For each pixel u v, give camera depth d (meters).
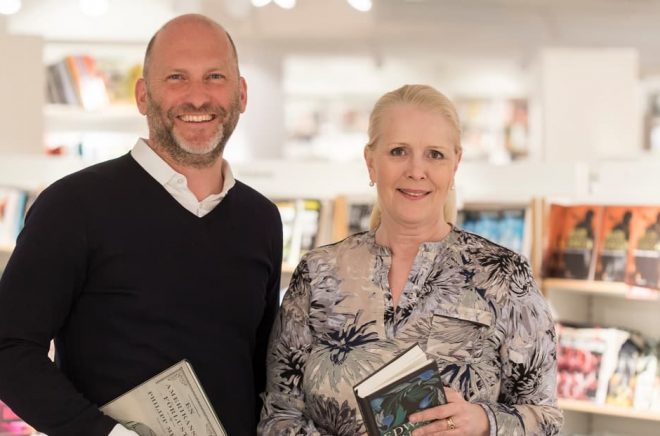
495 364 2.17
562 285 4.08
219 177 2.44
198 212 2.35
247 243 2.42
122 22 8.15
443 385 2.06
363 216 4.47
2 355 2.17
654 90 10.30
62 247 2.22
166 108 2.34
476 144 10.39
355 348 2.18
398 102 2.22
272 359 2.33
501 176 4.59
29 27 8.06
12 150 6.27
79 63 7.06
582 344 4.06
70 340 2.30
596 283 3.97
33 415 2.17
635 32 9.10
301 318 2.28
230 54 2.40
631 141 6.83
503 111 10.42
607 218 4.06
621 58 6.82
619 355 4.00
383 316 2.19
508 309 2.16
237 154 8.59
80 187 2.28
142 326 2.27
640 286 3.81
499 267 2.19
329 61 9.14
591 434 4.41
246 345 2.42
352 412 2.14
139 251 2.28
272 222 2.53
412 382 2.00
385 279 2.22
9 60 6.27
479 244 2.24
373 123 2.26
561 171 4.49
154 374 2.25
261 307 2.46
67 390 2.17
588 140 6.84
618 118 6.83
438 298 2.17
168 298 2.28
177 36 2.36
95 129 7.46
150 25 8.17
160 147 2.38
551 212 4.20
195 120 2.33
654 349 4.02
